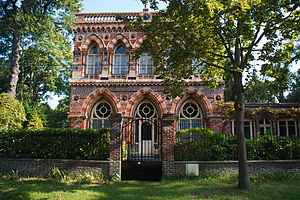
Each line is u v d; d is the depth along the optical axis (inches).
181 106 708.0
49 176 465.4
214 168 451.8
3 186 383.2
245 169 366.9
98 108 726.5
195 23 406.0
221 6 370.3
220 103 674.8
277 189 349.1
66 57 986.7
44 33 816.9
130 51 736.3
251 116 669.9
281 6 369.7
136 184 404.2
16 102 688.4
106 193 342.0
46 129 501.7
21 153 501.7
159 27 418.6
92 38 752.3
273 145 471.2
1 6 834.8
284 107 677.9
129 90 705.6
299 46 812.0
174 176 440.8
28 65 1147.3
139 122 706.2
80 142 476.4
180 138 474.6
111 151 451.5
